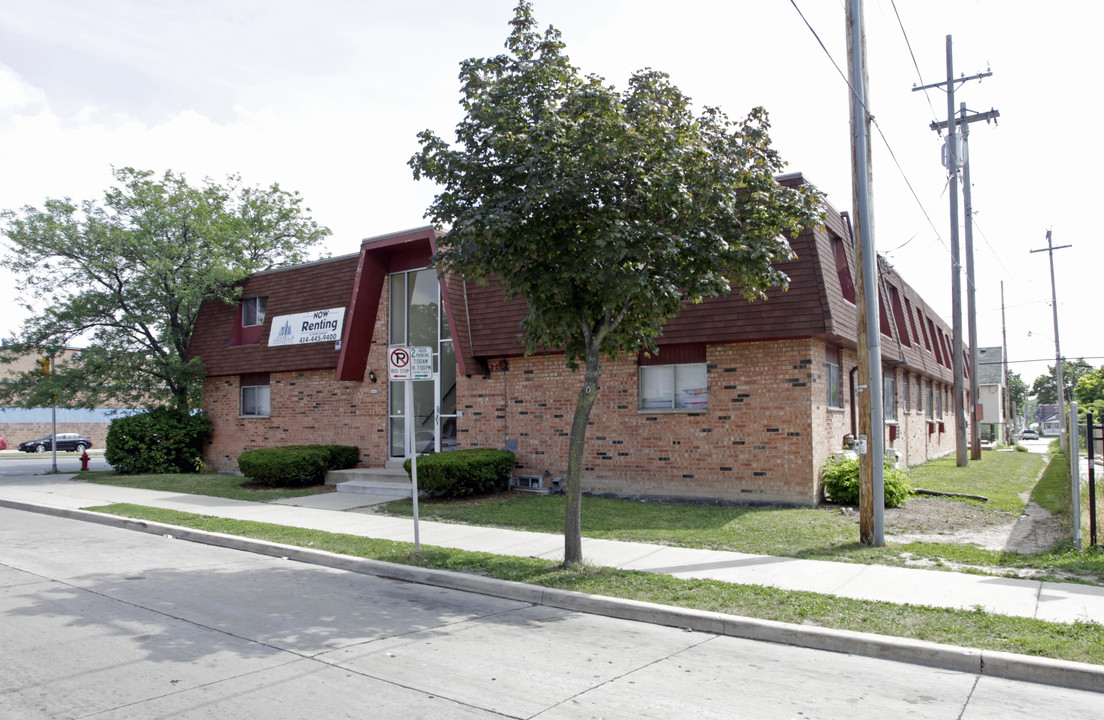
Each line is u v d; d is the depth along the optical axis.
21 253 22.69
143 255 23.02
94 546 11.57
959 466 24.38
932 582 8.35
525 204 8.56
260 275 22.64
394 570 9.54
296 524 12.95
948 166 25.70
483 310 17.17
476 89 9.54
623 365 15.77
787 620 6.95
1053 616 6.97
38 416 53.38
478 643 6.59
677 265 9.37
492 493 16.19
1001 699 5.31
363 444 19.72
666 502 14.91
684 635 6.96
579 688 5.43
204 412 23.53
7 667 5.80
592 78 9.16
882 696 5.35
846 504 14.25
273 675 5.64
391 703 5.08
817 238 13.87
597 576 8.72
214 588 8.69
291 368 20.89
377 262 19.48
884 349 18.02
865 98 10.93
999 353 53.97
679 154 9.20
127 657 6.05
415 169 9.51
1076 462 9.92
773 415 14.34
